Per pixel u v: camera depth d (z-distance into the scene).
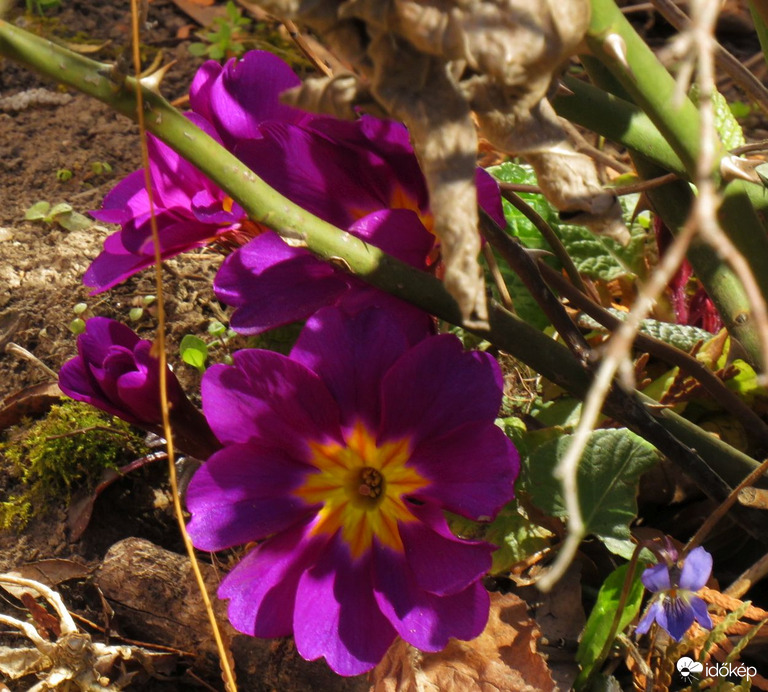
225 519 0.18
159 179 0.18
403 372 0.17
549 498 0.19
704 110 0.13
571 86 0.18
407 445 0.18
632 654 0.19
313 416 0.18
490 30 0.14
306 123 0.19
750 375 0.21
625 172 0.20
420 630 0.17
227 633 0.20
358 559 0.18
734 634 0.19
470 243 0.14
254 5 0.14
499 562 0.20
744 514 0.19
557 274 0.19
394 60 0.14
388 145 0.17
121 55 0.15
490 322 0.18
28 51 0.15
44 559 0.21
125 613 0.20
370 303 0.18
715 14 0.13
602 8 0.15
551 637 0.20
